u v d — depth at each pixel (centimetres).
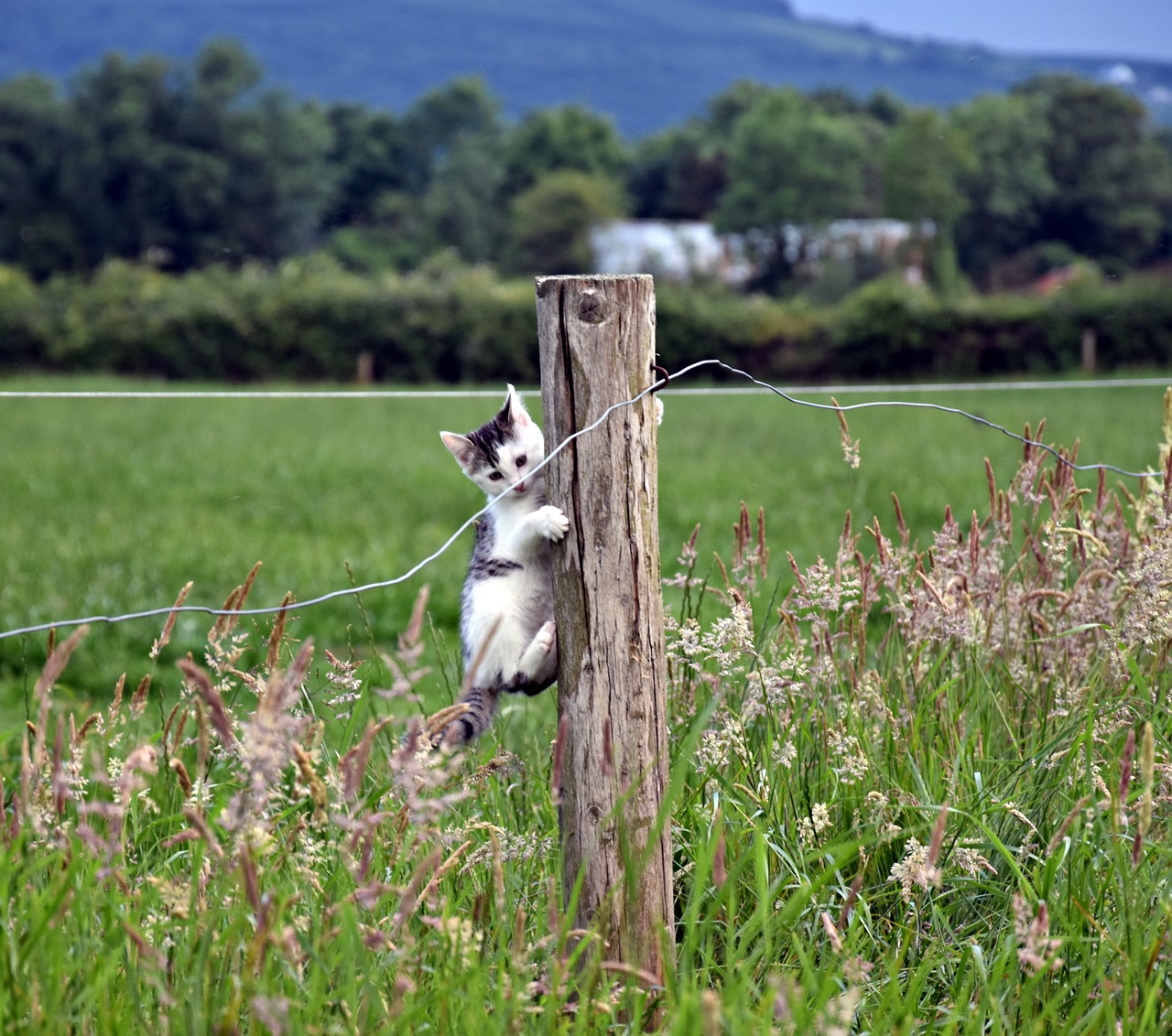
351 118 10188
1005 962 321
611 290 308
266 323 4231
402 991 280
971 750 406
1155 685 431
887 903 371
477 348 4131
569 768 328
